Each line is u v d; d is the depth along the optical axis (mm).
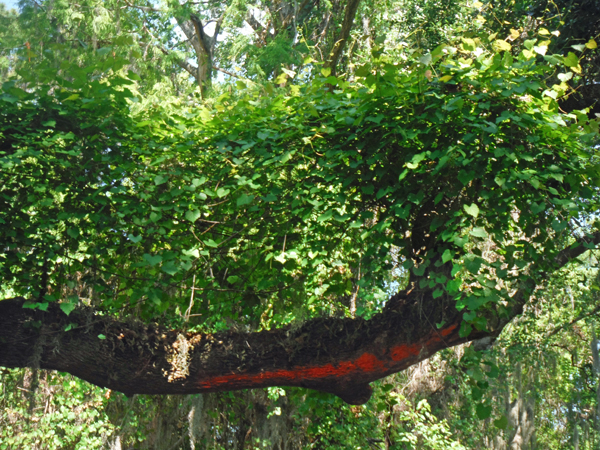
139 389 3883
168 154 3756
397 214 3398
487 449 11820
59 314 3725
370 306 6582
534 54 3408
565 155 3400
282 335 3977
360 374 3869
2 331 3551
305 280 4152
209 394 9672
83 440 9383
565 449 16078
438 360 11039
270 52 9922
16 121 3625
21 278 3729
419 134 3469
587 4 5941
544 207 3240
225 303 4320
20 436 8953
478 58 3410
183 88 11852
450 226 3336
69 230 3604
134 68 9328
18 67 4863
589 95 5805
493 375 3576
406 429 10469
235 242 4059
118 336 3783
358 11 9586
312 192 3625
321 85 3680
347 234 4016
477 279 3205
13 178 3660
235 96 4336
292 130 3646
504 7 6926
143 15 11359
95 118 3662
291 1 11055
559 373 12695
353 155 3484
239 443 10297
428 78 3361
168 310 4688
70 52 4699
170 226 3748
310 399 4934
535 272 3617
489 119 3418
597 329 10055
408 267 3443
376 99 3469
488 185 3350
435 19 8133
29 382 9219
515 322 10664
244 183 3570
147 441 10234
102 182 3781
